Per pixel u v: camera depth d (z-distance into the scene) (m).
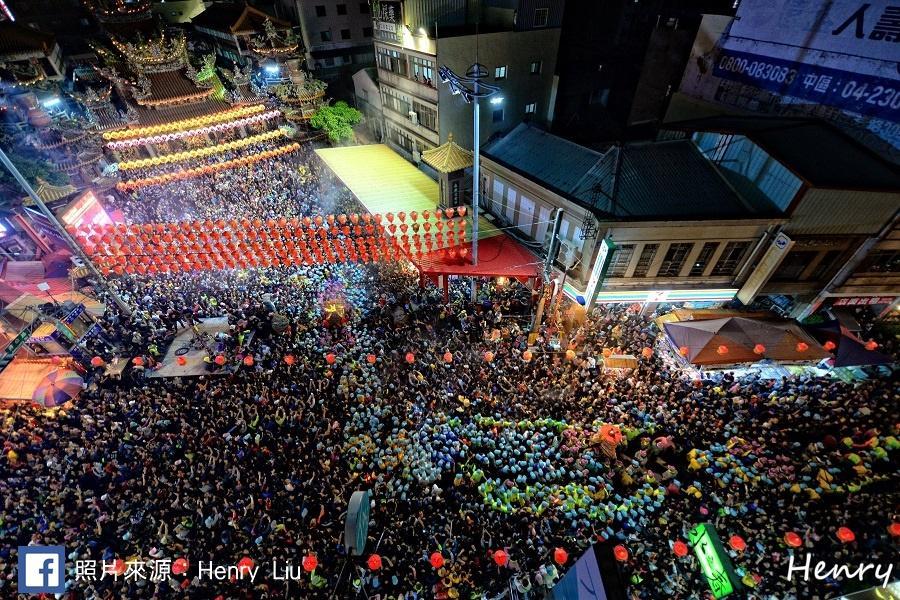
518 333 23.88
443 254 25.48
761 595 14.85
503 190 27.31
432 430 19.16
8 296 24.28
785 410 19.73
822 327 22.25
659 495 17.30
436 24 29.31
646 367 21.69
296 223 21.81
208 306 26.06
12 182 28.33
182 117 40.19
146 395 21.20
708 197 21.92
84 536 16.56
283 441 19.06
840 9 22.00
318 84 42.28
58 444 19.27
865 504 16.91
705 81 30.30
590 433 19.00
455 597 14.67
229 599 14.93
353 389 21.19
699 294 23.98
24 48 44.06
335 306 24.97
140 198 36.50
